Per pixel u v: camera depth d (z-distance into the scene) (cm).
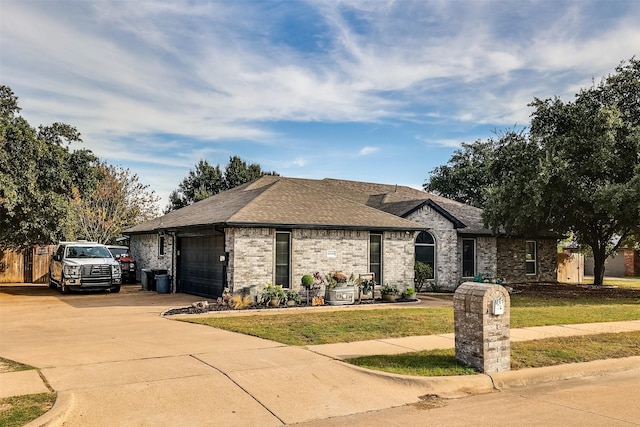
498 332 783
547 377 789
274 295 1570
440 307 1605
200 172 4731
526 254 2684
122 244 3566
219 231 1694
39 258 2666
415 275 2134
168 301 1739
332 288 1681
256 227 1638
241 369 756
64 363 774
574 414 618
